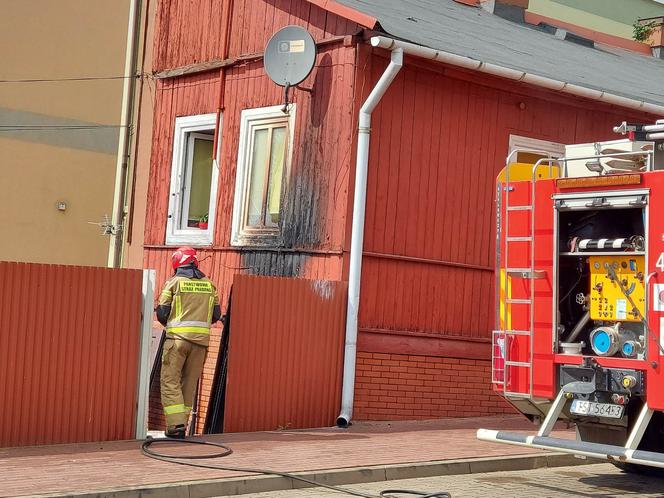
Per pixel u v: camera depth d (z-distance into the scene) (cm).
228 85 1338
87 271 956
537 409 866
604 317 816
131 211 1518
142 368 991
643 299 792
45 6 2205
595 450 736
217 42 1365
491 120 1263
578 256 840
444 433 1098
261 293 1077
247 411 1066
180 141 1412
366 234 1151
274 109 1257
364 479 864
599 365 800
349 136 1143
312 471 845
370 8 1297
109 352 970
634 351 788
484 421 1207
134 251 1507
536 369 841
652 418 810
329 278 1151
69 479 773
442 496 782
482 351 1246
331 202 1159
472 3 1847
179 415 998
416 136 1192
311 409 1111
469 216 1243
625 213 828
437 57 1123
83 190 2241
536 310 846
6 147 2144
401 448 985
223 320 1132
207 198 1416
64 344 941
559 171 946
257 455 916
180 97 1421
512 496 815
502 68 1170
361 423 1142
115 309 974
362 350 1148
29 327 920
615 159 899
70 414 945
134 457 882
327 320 1122
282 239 1218
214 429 1066
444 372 1212
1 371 903
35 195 2175
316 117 1191
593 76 1412
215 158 1340
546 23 1914
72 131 2230
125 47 2311
